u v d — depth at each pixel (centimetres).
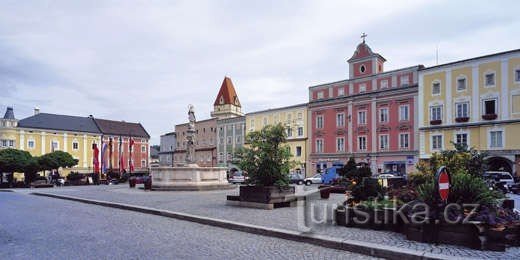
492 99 3706
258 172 1312
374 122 4678
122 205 1395
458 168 1116
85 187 3225
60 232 875
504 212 725
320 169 5231
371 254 660
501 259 579
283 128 1388
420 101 4231
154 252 675
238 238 809
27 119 6825
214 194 1934
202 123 7625
